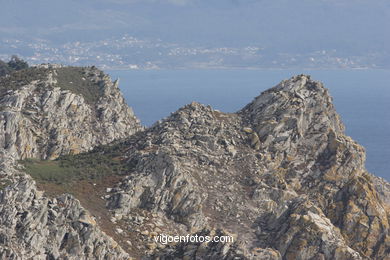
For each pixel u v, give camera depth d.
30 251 166.12
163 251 192.00
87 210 197.00
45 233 171.62
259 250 191.75
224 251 182.38
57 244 173.12
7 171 195.00
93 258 177.75
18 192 173.62
